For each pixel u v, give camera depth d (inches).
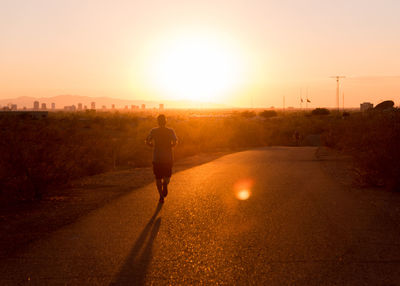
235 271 190.7
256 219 294.4
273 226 273.6
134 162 874.1
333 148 1068.5
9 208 357.1
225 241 239.8
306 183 473.7
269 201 362.6
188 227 273.6
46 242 242.8
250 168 644.7
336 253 214.8
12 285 177.2
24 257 214.8
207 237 248.7
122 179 543.8
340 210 323.0
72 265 201.6
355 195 391.9
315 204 347.9
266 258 208.2
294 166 672.4
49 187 413.7
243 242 237.3
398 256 209.2
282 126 2476.6
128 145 960.3
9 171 383.2
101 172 677.3
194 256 213.2
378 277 180.9
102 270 194.4
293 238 244.4
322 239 241.4
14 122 406.3
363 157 439.2
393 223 279.6
